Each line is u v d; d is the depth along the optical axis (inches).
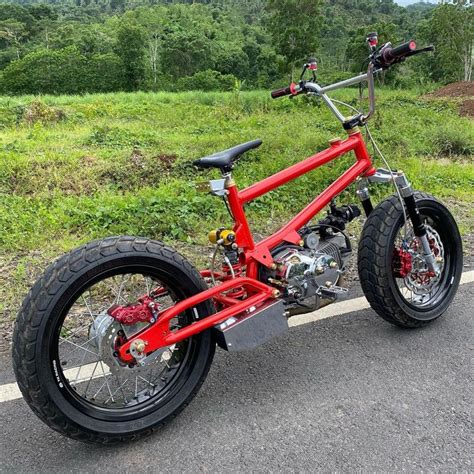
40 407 94.7
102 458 101.4
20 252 202.4
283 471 96.6
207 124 520.1
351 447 102.0
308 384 121.8
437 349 135.3
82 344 124.1
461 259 154.3
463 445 102.3
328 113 543.2
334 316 153.0
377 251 135.1
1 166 295.9
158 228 219.9
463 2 1330.0
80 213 233.9
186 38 2687.0
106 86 2050.9
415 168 327.3
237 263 120.0
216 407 115.0
